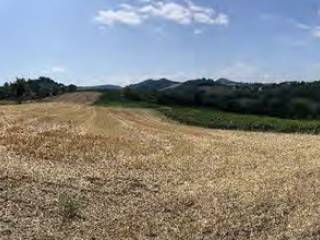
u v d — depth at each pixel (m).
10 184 18.30
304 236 14.19
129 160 25.59
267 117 54.53
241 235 14.48
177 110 73.31
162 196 18.52
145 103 97.38
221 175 22.81
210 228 14.97
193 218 15.93
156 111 77.00
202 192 19.06
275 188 19.44
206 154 29.25
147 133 40.72
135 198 18.17
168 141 35.28
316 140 39.25
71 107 73.19
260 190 19.09
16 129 35.72
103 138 33.94
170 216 16.17
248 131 50.50
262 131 50.91
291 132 49.62
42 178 19.75
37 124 40.84
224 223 15.33
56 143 29.52
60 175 20.61
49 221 15.05
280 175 22.33
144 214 16.28
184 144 33.81
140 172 22.81
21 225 14.55
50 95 122.31
